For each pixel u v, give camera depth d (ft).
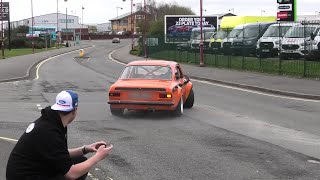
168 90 39.14
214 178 22.57
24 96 56.95
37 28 402.72
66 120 13.80
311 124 37.86
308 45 84.79
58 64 132.16
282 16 100.17
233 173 23.44
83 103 50.31
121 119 39.78
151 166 24.77
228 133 33.81
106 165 24.93
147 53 169.58
